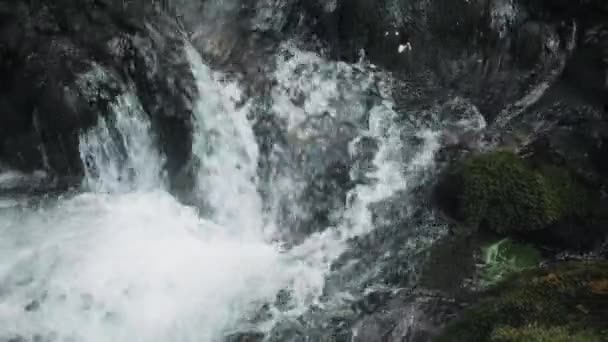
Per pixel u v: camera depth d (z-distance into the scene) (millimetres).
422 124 7176
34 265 5516
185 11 7059
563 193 6418
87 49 6523
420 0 7383
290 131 6945
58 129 6391
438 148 7027
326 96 7188
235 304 5664
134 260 5703
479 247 6332
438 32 7406
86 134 6391
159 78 6664
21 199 6254
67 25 6539
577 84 7301
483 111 7355
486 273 6113
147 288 5539
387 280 6113
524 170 6504
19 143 6492
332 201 6762
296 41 7391
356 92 7262
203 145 6711
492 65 7484
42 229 5898
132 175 6570
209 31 7141
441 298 5879
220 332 5480
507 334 5031
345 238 6543
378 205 6711
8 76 6410
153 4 6879
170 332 5383
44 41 6465
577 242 6316
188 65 6820
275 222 6684
